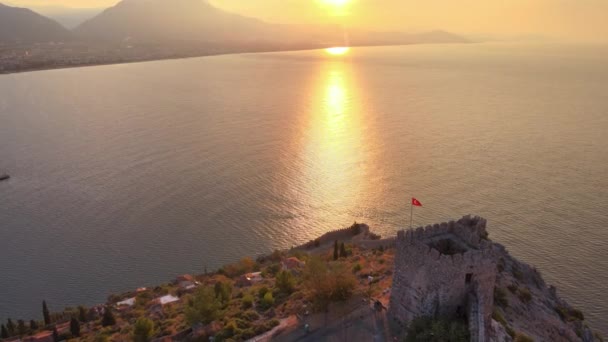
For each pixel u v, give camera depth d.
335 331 65.56
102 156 199.88
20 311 108.88
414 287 60.50
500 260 87.62
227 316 78.38
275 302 82.44
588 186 162.38
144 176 177.00
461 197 153.62
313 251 122.62
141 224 142.62
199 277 113.00
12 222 146.50
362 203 151.88
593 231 133.62
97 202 157.25
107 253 129.38
